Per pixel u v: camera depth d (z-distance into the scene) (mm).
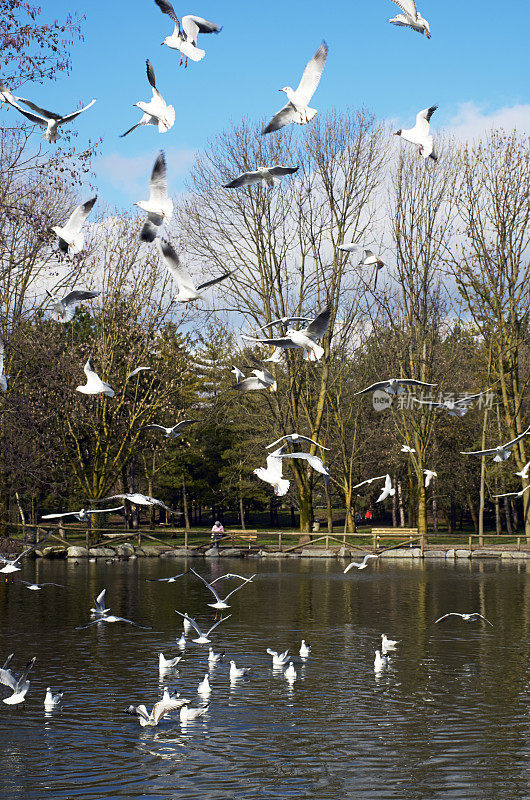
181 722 14648
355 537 60000
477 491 71875
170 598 30156
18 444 36906
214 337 68125
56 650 20578
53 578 36875
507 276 55094
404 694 16484
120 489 73062
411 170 56250
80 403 50312
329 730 14203
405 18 12844
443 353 61625
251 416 65875
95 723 14562
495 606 28250
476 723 14602
